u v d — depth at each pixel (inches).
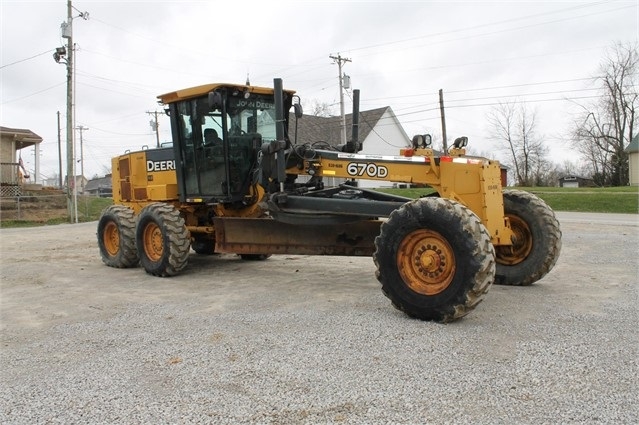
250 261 373.7
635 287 246.8
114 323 207.6
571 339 167.2
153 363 159.2
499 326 184.2
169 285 289.6
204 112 319.6
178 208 350.3
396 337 174.1
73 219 1014.4
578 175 2336.4
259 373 147.6
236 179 314.2
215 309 225.8
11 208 1085.1
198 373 149.5
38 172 1414.9
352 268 332.8
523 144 2278.5
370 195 266.5
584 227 563.5
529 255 251.6
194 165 330.6
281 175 258.8
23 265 383.2
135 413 126.1
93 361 163.2
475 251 182.1
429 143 245.9
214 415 123.6
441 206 190.1
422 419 118.5
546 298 226.2
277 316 207.8
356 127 286.7
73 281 311.0
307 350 164.4
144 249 328.8
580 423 114.5
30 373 154.9
